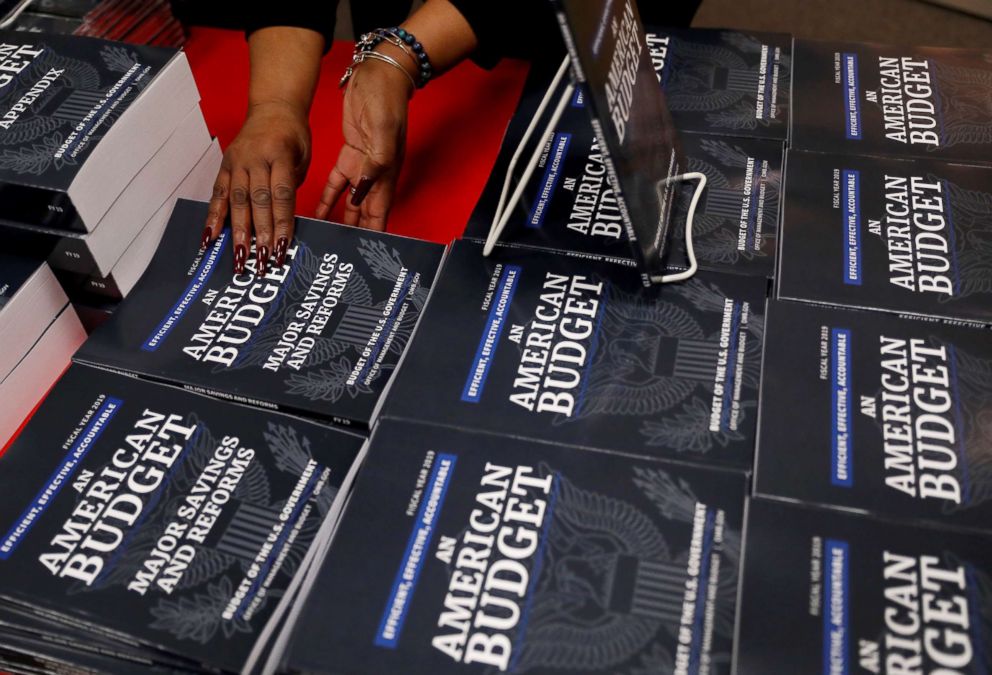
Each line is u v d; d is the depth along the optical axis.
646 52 0.92
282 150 1.06
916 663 0.63
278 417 0.82
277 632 0.70
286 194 1.00
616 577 0.69
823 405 0.79
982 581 0.67
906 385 0.80
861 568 0.68
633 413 0.79
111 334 0.89
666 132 0.96
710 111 1.10
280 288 0.93
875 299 0.87
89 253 0.90
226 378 0.84
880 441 0.76
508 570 0.69
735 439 0.77
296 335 0.88
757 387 0.80
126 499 0.76
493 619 0.67
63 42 1.00
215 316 0.91
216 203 1.01
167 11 1.34
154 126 0.96
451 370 0.83
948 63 1.15
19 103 0.93
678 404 0.80
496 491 0.74
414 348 0.85
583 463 0.75
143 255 0.99
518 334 0.86
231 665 0.67
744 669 0.64
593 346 0.85
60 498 0.76
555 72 1.18
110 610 0.69
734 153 1.04
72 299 0.98
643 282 0.89
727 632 0.65
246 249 0.97
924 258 0.91
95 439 0.80
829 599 0.67
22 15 1.13
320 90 1.32
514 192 0.98
